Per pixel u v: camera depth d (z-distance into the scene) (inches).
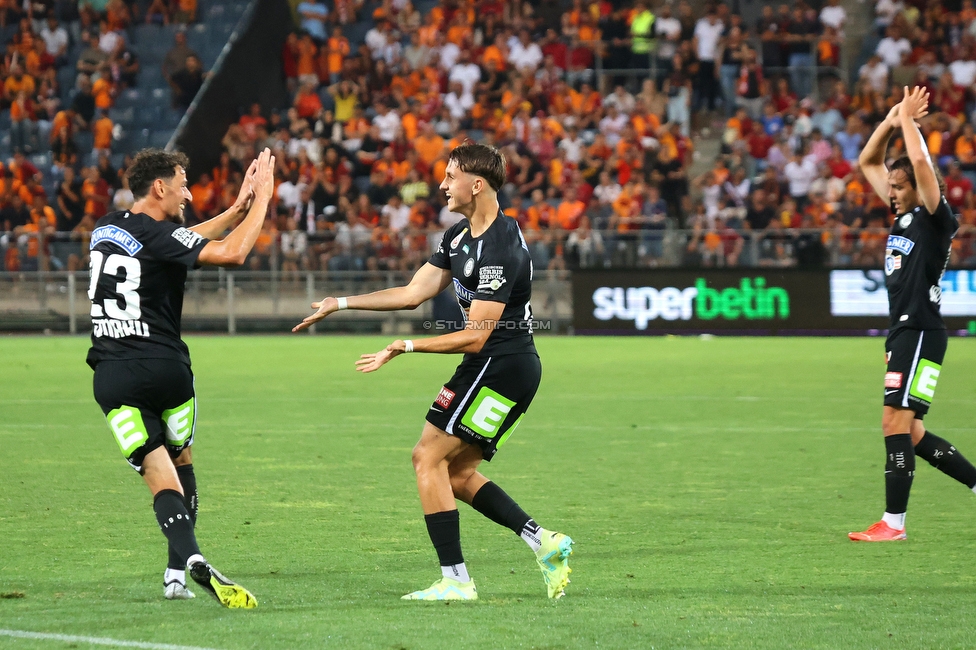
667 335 2928.2
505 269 697.0
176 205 716.0
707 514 964.6
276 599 693.9
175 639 598.9
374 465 1197.7
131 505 995.3
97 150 3617.1
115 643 590.2
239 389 1876.2
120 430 683.4
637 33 3757.4
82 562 794.2
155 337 692.1
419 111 3587.6
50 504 999.6
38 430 1439.5
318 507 991.0
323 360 2370.8
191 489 728.3
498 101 3656.5
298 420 1530.5
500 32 3814.0
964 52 3713.1
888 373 895.1
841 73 3796.8
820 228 2997.0
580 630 622.2
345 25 4001.0
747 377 2026.3
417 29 3821.4
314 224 3265.3
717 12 3794.3
